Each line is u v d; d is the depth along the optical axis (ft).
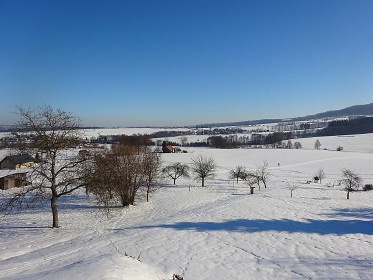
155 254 60.18
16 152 83.66
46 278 36.29
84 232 81.97
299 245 65.10
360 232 75.36
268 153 425.69
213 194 169.48
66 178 88.84
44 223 94.07
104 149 106.22
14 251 64.90
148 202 139.03
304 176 270.46
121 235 76.07
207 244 66.74
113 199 128.36
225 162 359.05
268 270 52.11
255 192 172.65
